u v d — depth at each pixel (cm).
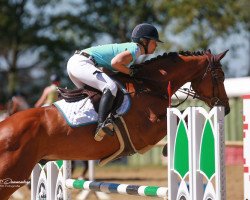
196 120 952
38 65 5044
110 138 1058
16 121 1027
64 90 1083
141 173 2645
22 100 2136
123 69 1055
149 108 1080
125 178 2377
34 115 1038
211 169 930
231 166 2616
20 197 1827
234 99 2770
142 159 3362
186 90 1164
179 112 989
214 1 3906
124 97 1070
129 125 1063
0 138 1009
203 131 947
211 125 931
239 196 1684
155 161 3300
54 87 1984
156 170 2803
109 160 1088
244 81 2706
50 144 1038
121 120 1056
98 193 1711
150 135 1079
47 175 1265
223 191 915
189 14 3866
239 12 3956
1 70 5262
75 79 1088
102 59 1080
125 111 1059
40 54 4881
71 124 1038
